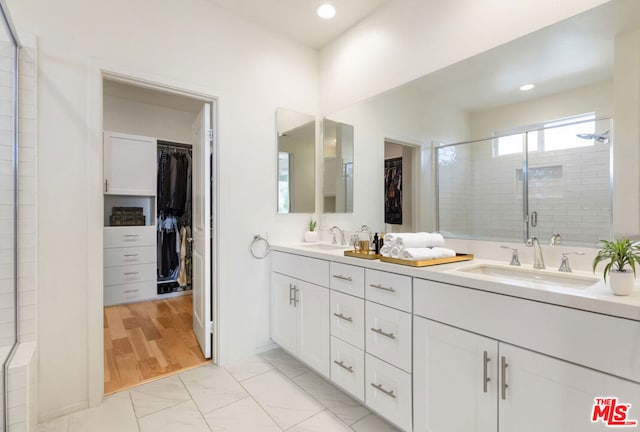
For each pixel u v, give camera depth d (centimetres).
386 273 159
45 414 166
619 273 99
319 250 223
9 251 149
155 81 203
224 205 233
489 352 120
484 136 173
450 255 166
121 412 176
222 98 231
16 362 141
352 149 253
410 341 148
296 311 226
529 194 158
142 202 421
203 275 243
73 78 175
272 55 258
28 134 159
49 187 167
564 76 145
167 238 420
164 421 169
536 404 108
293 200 270
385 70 224
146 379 211
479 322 123
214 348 232
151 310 359
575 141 143
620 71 131
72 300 174
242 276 243
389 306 158
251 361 238
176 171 422
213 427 165
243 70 242
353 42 251
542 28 149
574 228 144
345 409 181
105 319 329
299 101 275
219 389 200
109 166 368
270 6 229
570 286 135
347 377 182
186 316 340
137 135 391
